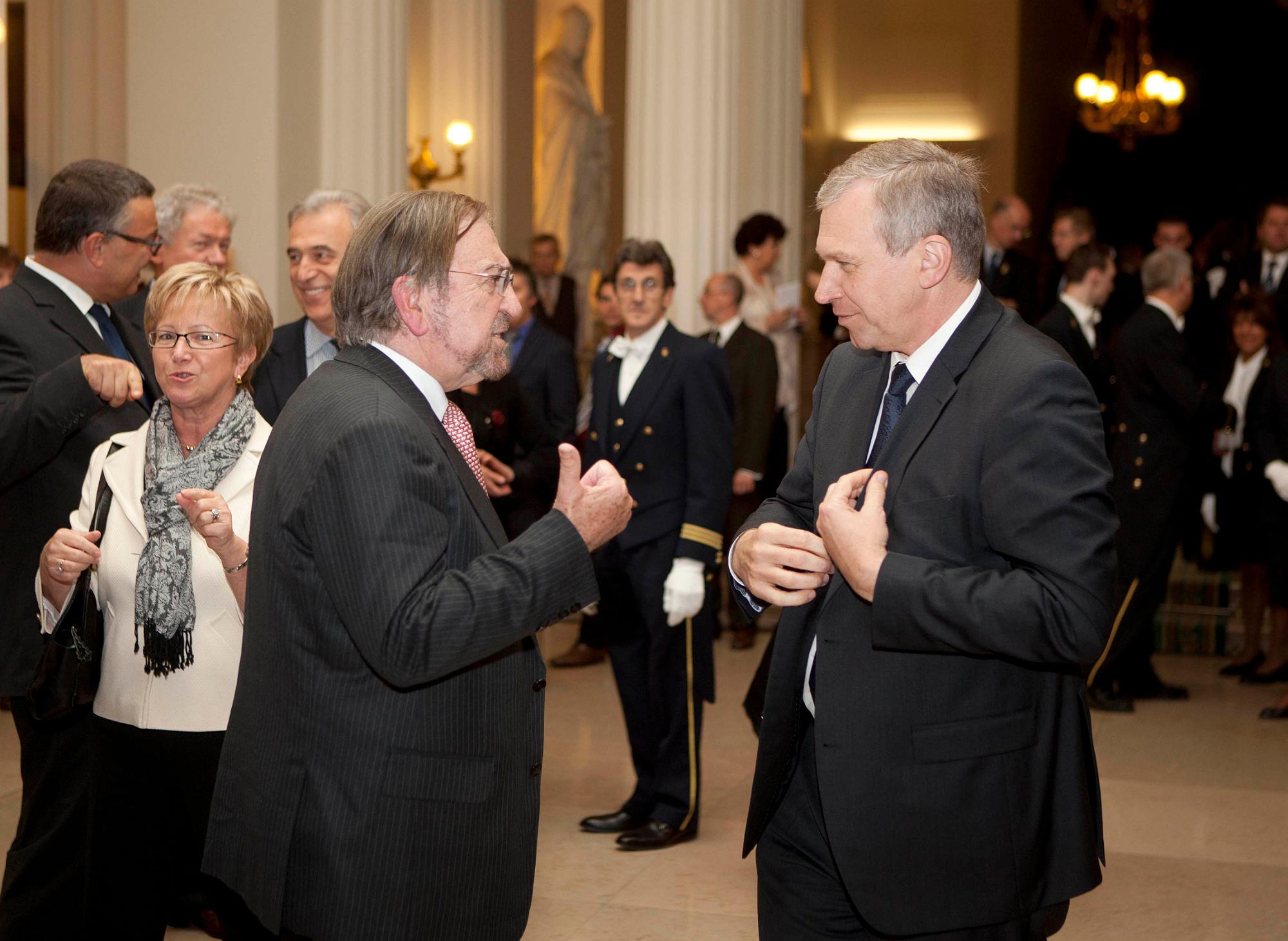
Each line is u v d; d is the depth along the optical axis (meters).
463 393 4.57
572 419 5.86
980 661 1.85
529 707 1.94
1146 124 13.02
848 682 1.88
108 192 3.02
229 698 2.47
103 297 3.11
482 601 1.72
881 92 14.15
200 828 2.52
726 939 3.36
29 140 7.35
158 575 2.45
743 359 6.62
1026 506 1.76
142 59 6.34
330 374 1.87
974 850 1.83
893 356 2.03
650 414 3.98
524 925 1.95
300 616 1.80
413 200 1.90
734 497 6.96
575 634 7.46
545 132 11.44
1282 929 3.48
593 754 5.09
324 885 1.76
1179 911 3.60
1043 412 1.78
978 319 1.92
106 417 2.98
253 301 2.58
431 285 1.86
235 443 2.53
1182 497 6.00
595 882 3.76
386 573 1.69
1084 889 1.89
